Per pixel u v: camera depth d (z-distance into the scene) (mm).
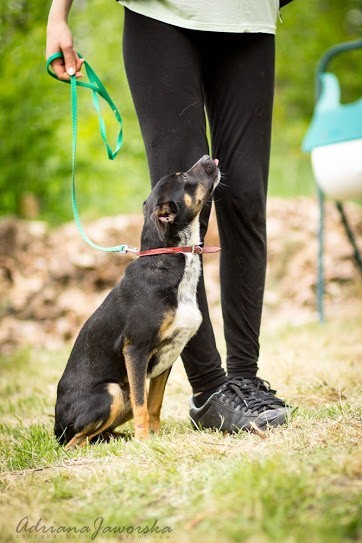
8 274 11328
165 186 5098
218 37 5098
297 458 3986
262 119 5176
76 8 15641
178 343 5234
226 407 5090
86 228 11922
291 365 7160
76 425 5344
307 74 21234
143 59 5043
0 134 12898
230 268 5258
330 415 4984
